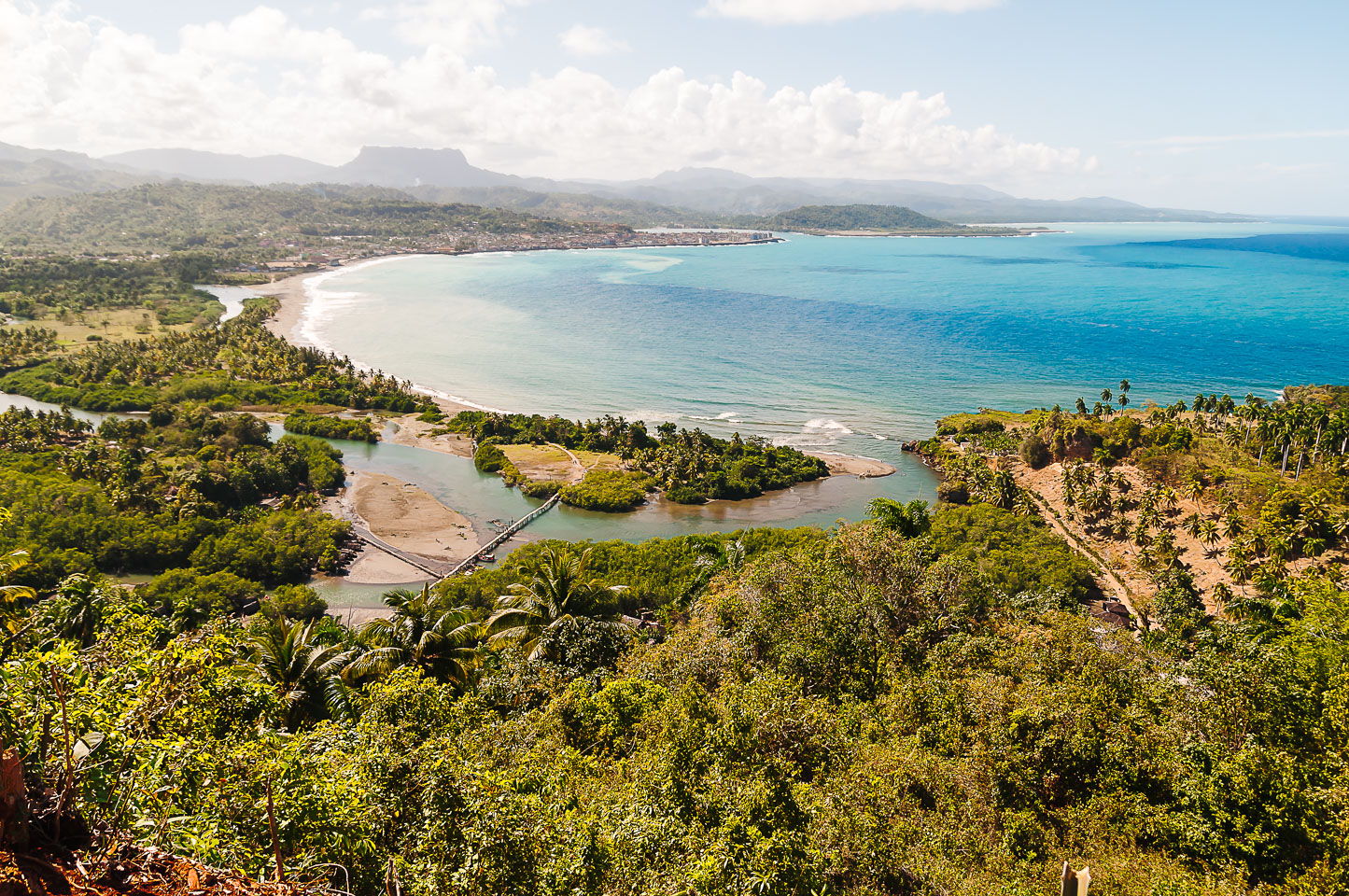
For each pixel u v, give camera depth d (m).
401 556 93.81
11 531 79.56
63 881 10.01
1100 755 29.39
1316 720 29.80
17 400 158.00
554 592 48.78
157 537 85.50
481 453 134.00
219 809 14.09
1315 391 175.62
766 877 20.61
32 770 11.51
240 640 37.31
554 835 18.80
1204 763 28.42
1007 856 26.00
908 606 48.44
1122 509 105.94
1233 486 106.00
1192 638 70.00
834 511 118.31
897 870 24.48
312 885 12.80
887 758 29.78
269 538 89.88
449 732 25.61
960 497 121.38
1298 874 24.86
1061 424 134.50
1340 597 41.12
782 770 26.41
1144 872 25.31
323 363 186.75
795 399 184.88
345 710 34.75
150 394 156.50
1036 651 38.00
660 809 24.45
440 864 16.69
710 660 39.44
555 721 32.06
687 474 126.56
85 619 44.22
